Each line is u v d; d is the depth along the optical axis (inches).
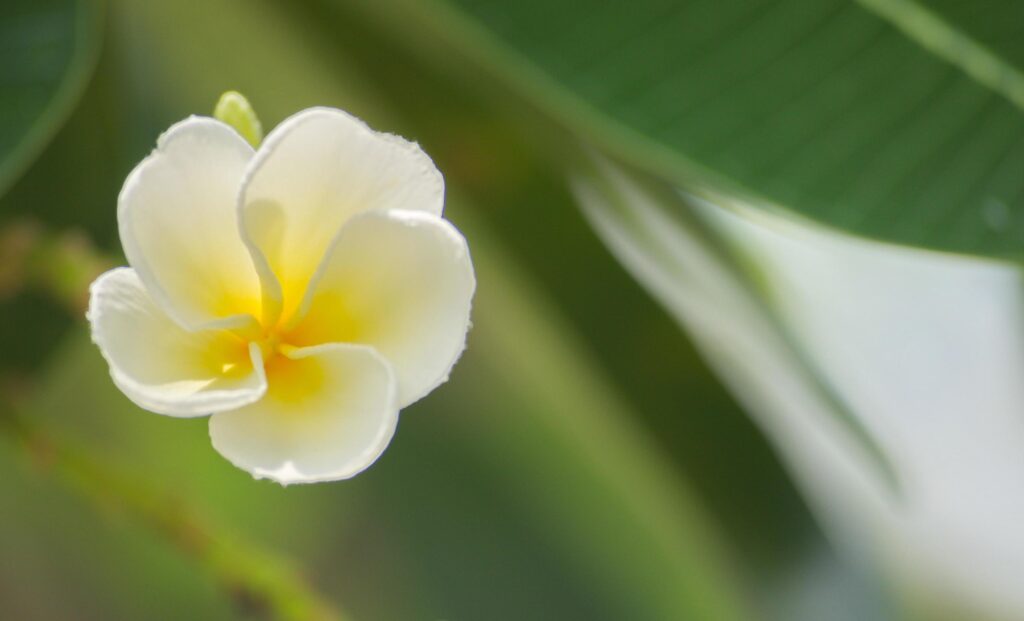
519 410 54.6
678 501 46.4
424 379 30.3
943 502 64.6
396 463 55.9
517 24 34.7
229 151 30.4
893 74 34.5
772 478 44.4
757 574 44.5
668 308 43.6
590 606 56.0
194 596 59.7
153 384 30.0
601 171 43.9
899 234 34.1
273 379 30.4
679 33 34.7
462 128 43.1
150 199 30.1
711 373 43.8
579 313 44.1
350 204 30.6
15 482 57.0
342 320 30.6
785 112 34.5
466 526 56.5
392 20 42.0
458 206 43.6
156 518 37.0
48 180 41.6
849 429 42.1
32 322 40.9
